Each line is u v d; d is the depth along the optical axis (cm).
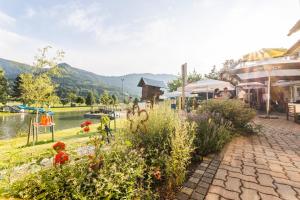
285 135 586
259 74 990
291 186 253
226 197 225
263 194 232
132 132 340
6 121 2356
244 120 593
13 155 295
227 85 1076
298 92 1375
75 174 210
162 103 402
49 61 958
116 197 197
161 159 275
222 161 346
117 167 226
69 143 537
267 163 337
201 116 461
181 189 243
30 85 925
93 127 972
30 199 198
